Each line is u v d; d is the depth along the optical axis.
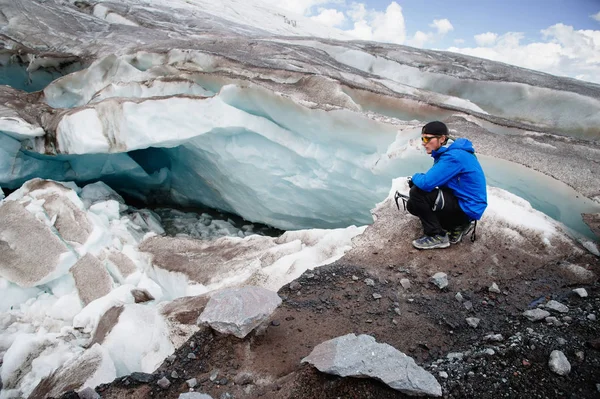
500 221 3.24
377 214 3.71
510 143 4.20
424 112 5.23
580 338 2.14
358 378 1.87
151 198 7.73
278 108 5.17
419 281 2.84
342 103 5.20
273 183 5.95
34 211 4.83
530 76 6.85
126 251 4.88
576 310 2.40
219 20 12.37
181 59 6.68
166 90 6.11
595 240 3.17
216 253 4.59
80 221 4.84
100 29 9.10
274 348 2.24
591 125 5.39
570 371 1.92
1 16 8.80
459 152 2.83
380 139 4.78
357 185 5.26
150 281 4.32
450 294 2.70
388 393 1.83
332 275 2.97
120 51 7.36
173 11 11.96
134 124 5.37
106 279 4.17
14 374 3.05
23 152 6.13
